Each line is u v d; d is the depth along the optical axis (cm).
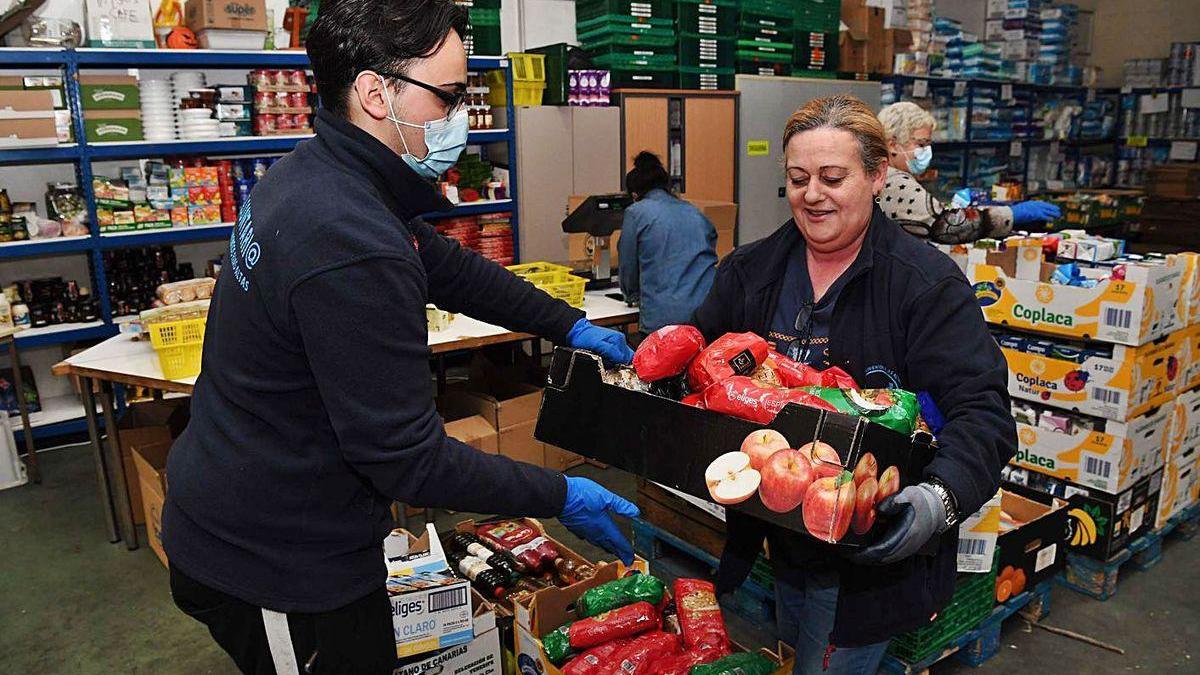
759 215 634
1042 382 266
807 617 145
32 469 377
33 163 441
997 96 814
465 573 231
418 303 113
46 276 443
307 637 122
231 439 118
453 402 376
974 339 126
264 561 119
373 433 108
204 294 307
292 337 110
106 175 459
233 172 452
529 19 586
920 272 129
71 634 261
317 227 107
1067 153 924
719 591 158
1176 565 290
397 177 119
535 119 519
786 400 118
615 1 542
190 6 437
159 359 284
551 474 130
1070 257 266
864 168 129
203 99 437
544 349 528
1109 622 256
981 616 229
